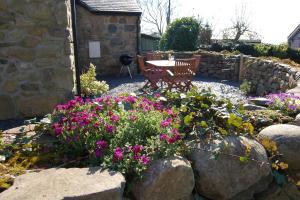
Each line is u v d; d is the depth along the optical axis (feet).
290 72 19.43
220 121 8.17
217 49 40.88
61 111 8.58
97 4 29.84
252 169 7.18
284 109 10.16
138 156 6.23
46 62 12.80
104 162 6.34
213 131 7.73
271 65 23.44
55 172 6.15
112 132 7.22
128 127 7.23
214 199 6.97
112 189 5.41
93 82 20.77
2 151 7.51
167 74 21.24
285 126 8.18
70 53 13.07
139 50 31.42
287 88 18.47
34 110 13.07
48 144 7.84
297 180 7.75
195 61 21.57
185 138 7.71
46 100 13.09
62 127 7.62
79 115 7.80
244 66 28.43
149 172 6.13
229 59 30.17
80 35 29.17
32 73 12.76
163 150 6.68
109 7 29.73
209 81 29.04
